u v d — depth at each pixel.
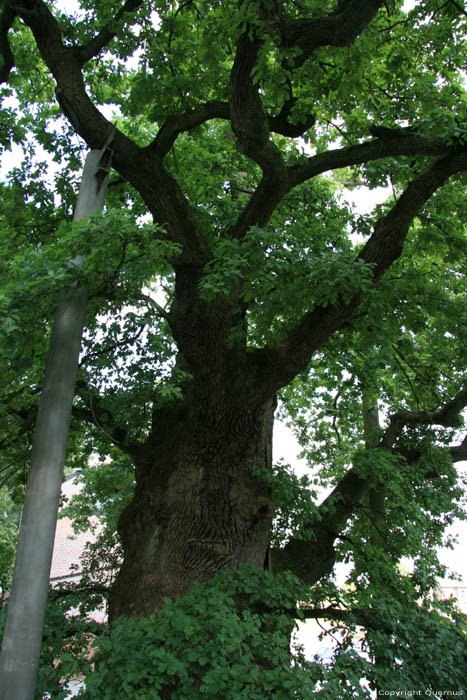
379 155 7.71
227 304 6.99
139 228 5.34
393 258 6.93
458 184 9.07
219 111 7.89
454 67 8.53
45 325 6.30
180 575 6.86
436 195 8.86
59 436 5.02
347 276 5.75
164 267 6.92
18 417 9.50
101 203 6.29
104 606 9.63
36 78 10.52
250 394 7.23
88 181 6.29
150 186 7.13
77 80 6.86
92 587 9.57
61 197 9.64
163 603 6.68
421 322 8.78
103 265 5.27
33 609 4.55
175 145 10.45
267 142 6.64
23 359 6.54
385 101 9.08
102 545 11.91
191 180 9.71
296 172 7.72
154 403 8.17
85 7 8.59
